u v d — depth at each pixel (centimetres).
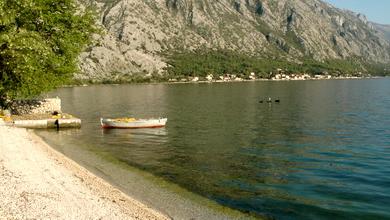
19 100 6253
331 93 15825
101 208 2148
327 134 5628
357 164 3700
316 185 2969
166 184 2884
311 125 6631
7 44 3669
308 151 4341
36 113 6316
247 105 10481
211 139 5122
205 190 2767
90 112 8850
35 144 4053
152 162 3653
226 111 8906
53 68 4925
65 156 3728
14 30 3891
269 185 2947
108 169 3297
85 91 18600
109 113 8625
